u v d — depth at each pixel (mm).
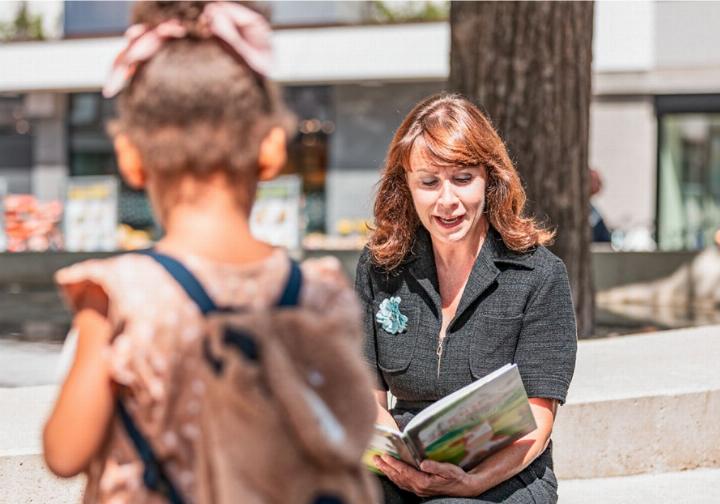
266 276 1840
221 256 1838
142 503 1771
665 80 20203
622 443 4930
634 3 20156
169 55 1841
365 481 1813
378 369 3635
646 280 11508
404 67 22016
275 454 1677
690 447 5070
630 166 20438
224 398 1688
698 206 20531
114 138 1940
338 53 22234
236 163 1844
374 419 1797
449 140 3395
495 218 3498
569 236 7562
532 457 3320
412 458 3143
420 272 3561
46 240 19500
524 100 7465
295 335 1752
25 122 24953
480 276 3453
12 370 7680
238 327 1713
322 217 23203
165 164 1831
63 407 1777
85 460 1796
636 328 8891
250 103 1843
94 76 23594
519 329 3441
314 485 1690
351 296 1907
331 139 23016
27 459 4082
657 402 4980
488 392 3027
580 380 5344
